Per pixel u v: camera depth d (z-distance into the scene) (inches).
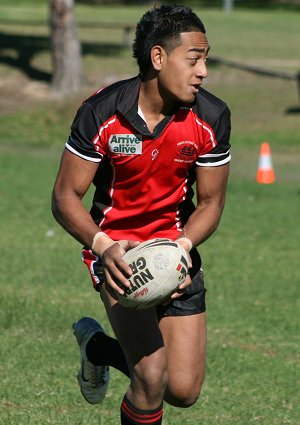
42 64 3147.1
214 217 496.1
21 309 910.4
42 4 5177.2
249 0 5782.5
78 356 770.8
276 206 1553.9
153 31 467.2
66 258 1148.5
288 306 962.1
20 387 683.4
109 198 498.9
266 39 4116.6
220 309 940.0
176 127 478.3
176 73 465.4
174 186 494.3
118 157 481.7
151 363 477.1
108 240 471.5
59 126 2534.5
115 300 490.6
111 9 5162.4
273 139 2358.5
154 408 483.5
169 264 457.7
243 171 1958.7
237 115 2623.0
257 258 1186.0
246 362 770.2
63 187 487.5
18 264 1106.7
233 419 634.2
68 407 647.1
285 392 698.2
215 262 1154.7
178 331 505.0
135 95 478.0
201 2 5649.6
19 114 2605.8
